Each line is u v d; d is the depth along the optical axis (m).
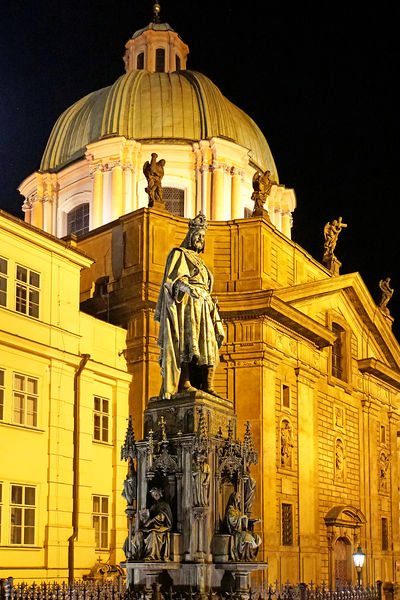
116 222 40.44
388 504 54.81
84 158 51.16
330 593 24.20
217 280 41.19
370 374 53.56
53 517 31.53
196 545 13.06
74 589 20.41
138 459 13.77
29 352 31.58
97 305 39.84
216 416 13.99
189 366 14.81
